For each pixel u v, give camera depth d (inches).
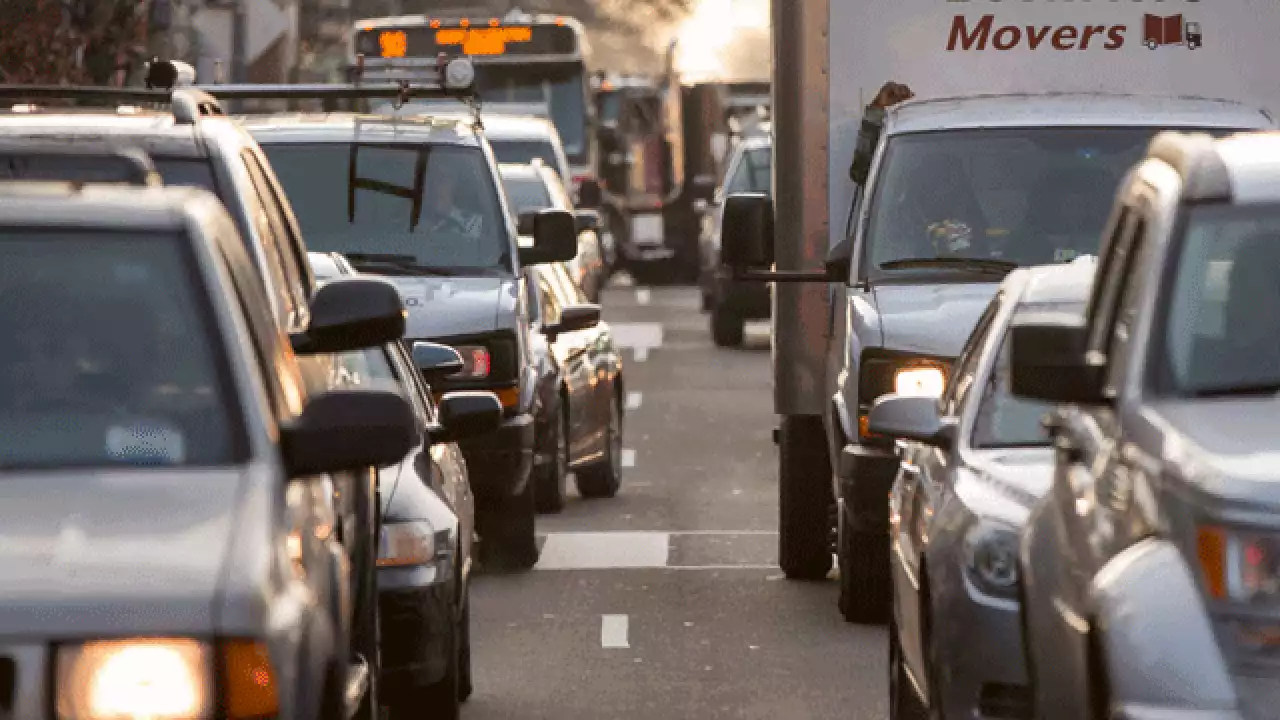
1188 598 828.0
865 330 1685.5
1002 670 1087.0
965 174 1753.2
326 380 1190.3
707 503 2513.5
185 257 848.9
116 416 821.2
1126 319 960.3
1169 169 984.3
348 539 1027.9
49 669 718.5
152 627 723.4
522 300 2080.5
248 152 1190.3
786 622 1791.3
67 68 2883.9
